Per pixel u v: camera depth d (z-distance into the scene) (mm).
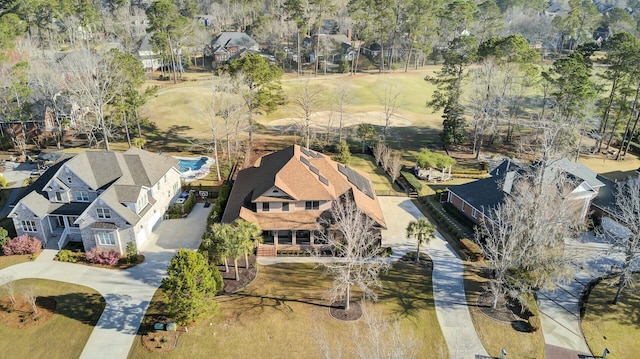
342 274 36500
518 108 86250
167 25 95688
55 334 34688
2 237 44125
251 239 41844
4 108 69625
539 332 36469
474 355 34094
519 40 70062
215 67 117375
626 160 71875
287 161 48250
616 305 39938
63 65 81625
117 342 34094
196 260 33656
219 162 67250
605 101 72500
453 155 73188
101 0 159000
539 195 38750
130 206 44219
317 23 115438
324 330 35469
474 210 51875
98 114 67062
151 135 77250
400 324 36406
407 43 119750
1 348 33469
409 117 91125
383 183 62531
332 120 82938
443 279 42406
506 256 36531
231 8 154625
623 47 65625
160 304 37812
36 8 104188
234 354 33250
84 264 42906
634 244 38500
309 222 45281
